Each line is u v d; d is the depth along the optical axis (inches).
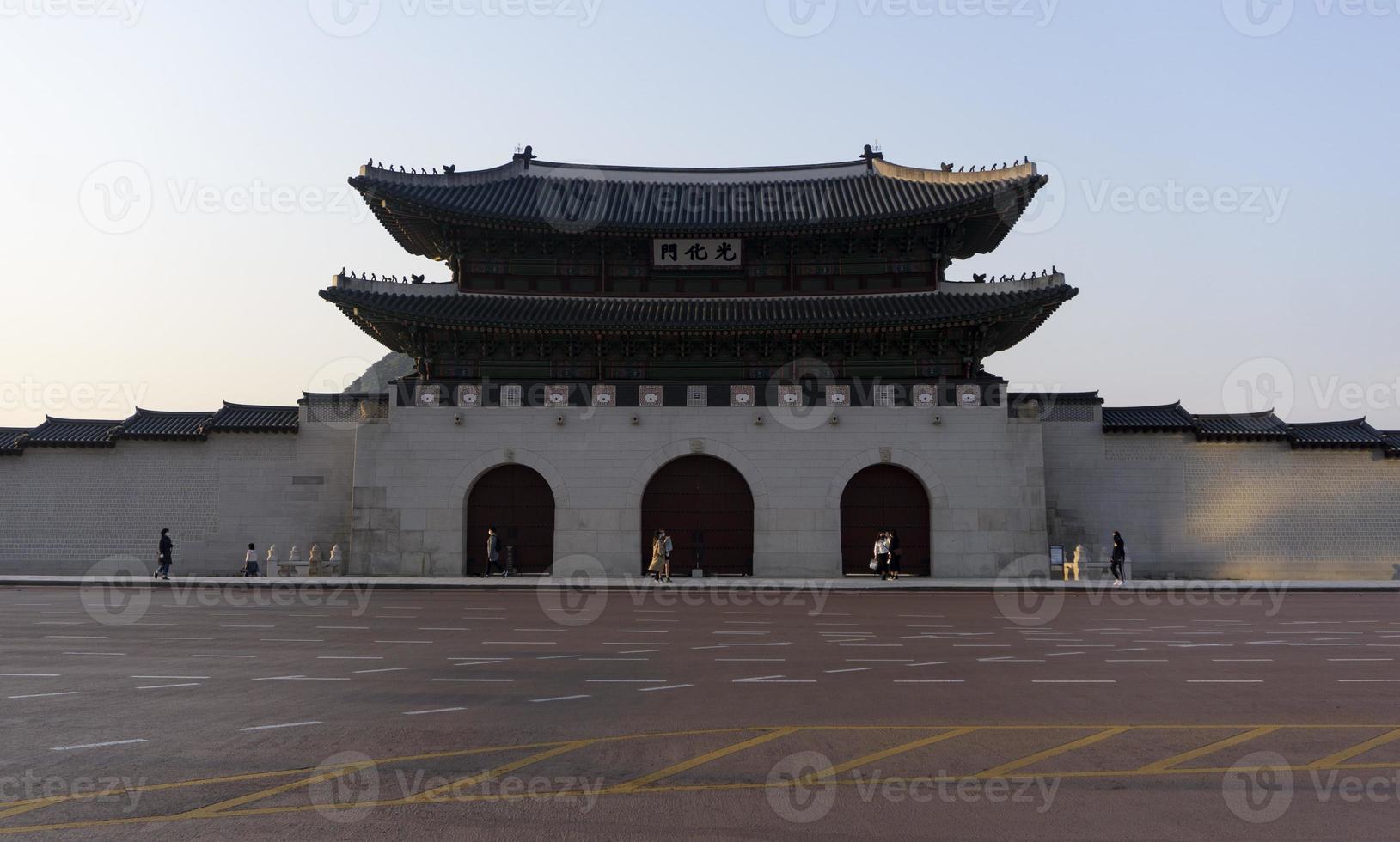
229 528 1898.4
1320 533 1867.6
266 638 965.2
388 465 1827.0
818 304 1955.0
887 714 598.2
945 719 584.1
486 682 707.4
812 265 2018.9
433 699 643.5
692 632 1024.9
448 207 1875.0
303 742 519.8
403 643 930.1
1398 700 650.8
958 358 1937.7
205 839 370.6
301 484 1910.7
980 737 537.0
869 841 370.6
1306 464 1884.8
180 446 1915.6
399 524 1817.2
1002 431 1819.6
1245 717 594.6
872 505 1852.9
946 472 1817.2
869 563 1836.9
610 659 826.8
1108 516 1893.5
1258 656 866.8
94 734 539.2
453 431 1834.4
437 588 1628.9
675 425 1833.2
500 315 1871.3
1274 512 1879.9
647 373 1940.2
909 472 1850.4
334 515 1904.5
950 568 1800.0
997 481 1812.3
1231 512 1886.1
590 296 2005.4
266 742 519.5
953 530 1804.9
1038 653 876.6
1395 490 1863.9
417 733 542.6
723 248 2001.7
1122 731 553.0
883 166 2199.8
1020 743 523.5
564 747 512.1
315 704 624.4
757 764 479.5
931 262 1985.7
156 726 558.6
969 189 1962.4
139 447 1913.1
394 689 677.9
